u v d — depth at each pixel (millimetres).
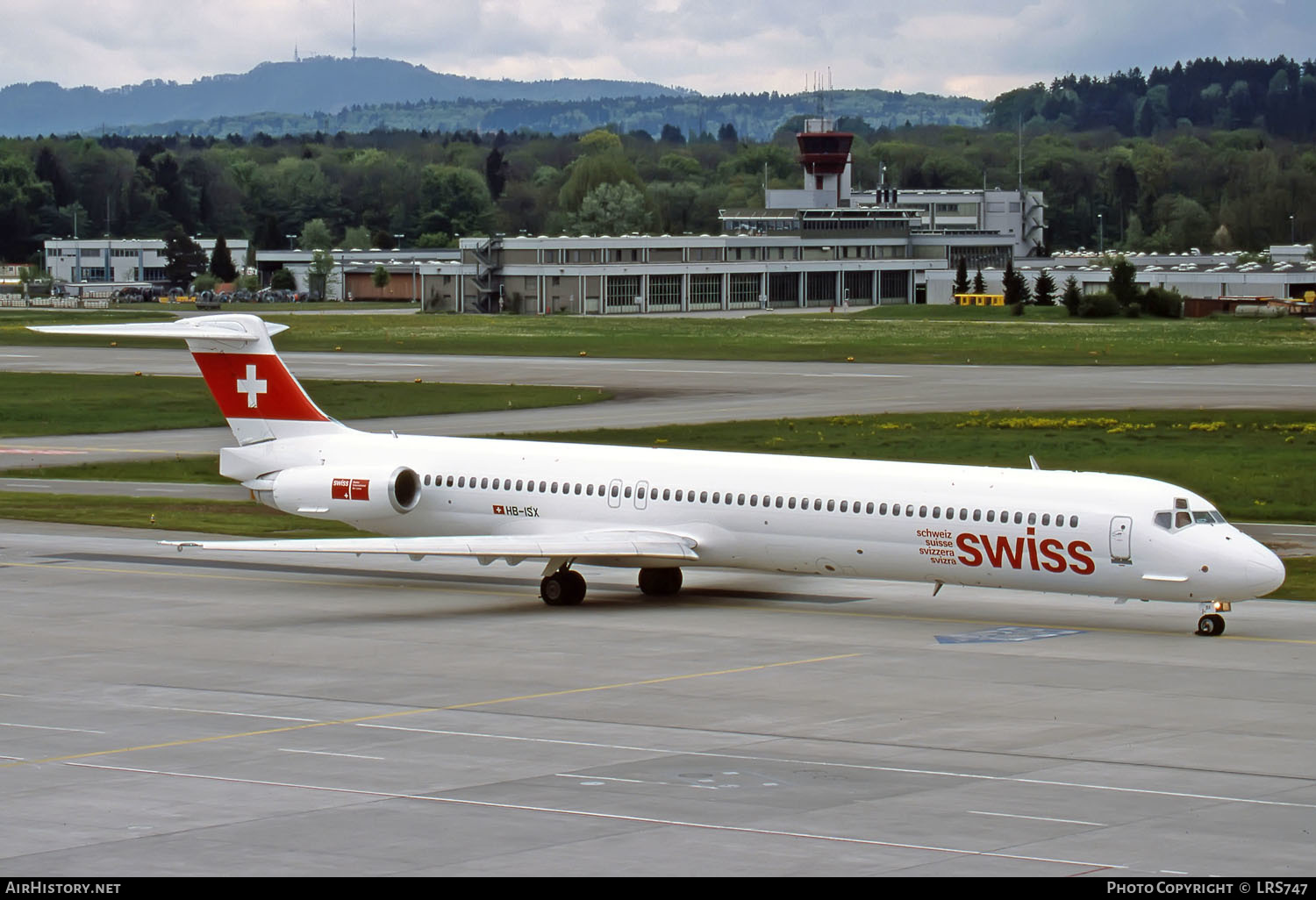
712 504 122375
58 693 93188
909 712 87375
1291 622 115312
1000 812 67812
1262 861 61125
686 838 64125
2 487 192375
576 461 129000
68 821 66938
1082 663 100750
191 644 108188
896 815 67375
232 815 67875
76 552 148750
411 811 68375
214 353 138500
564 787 72188
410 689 94062
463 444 134250
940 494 115812
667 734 82625
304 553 118125
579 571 140125
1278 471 191000
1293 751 78688
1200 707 88438
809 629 113250
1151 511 109688
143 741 81500
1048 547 111562
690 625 115375
